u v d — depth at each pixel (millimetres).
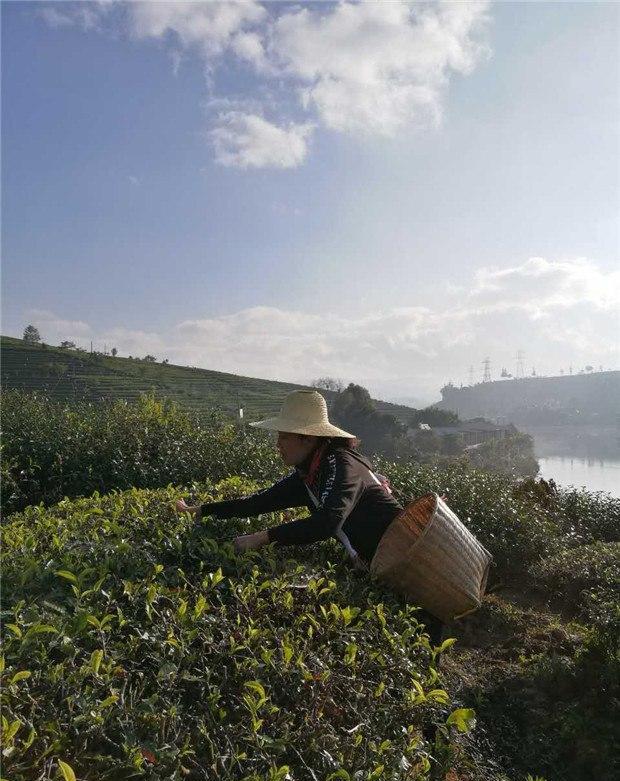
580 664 4156
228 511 3574
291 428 3365
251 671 2221
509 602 6133
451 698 3688
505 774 3160
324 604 2891
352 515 3346
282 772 1858
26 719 1774
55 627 2119
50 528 3330
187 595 2607
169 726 1952
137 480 7289
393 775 2141
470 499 8102
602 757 3307
